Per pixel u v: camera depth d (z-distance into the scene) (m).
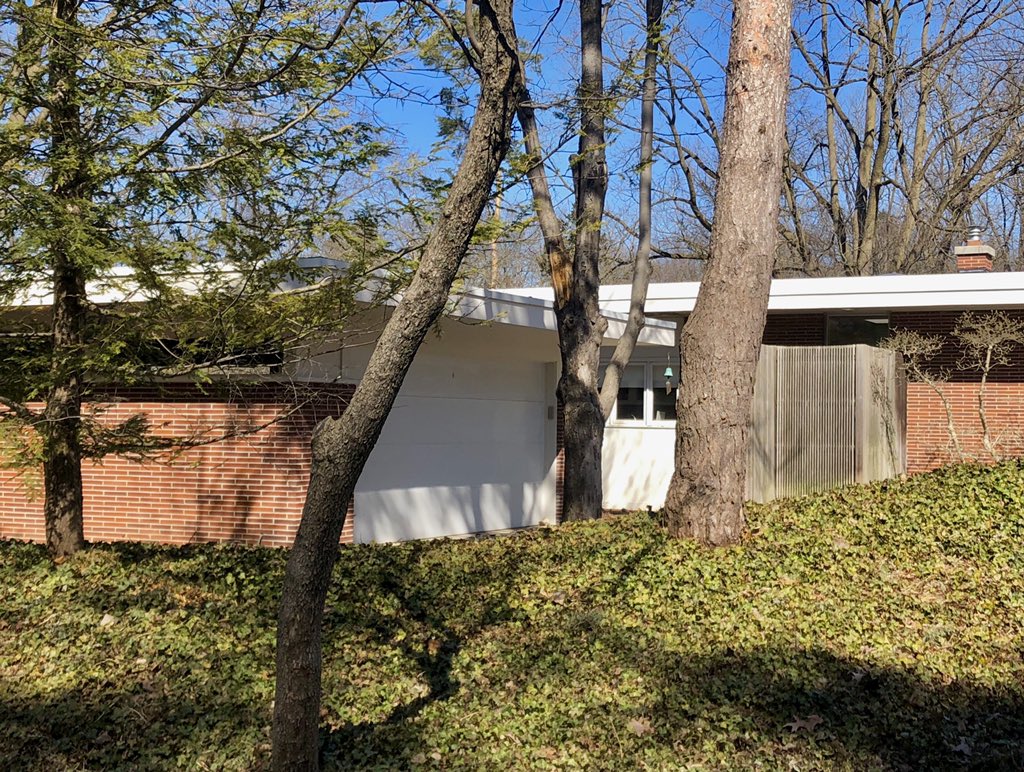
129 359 8.16
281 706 4.42
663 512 10.05
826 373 13.30
